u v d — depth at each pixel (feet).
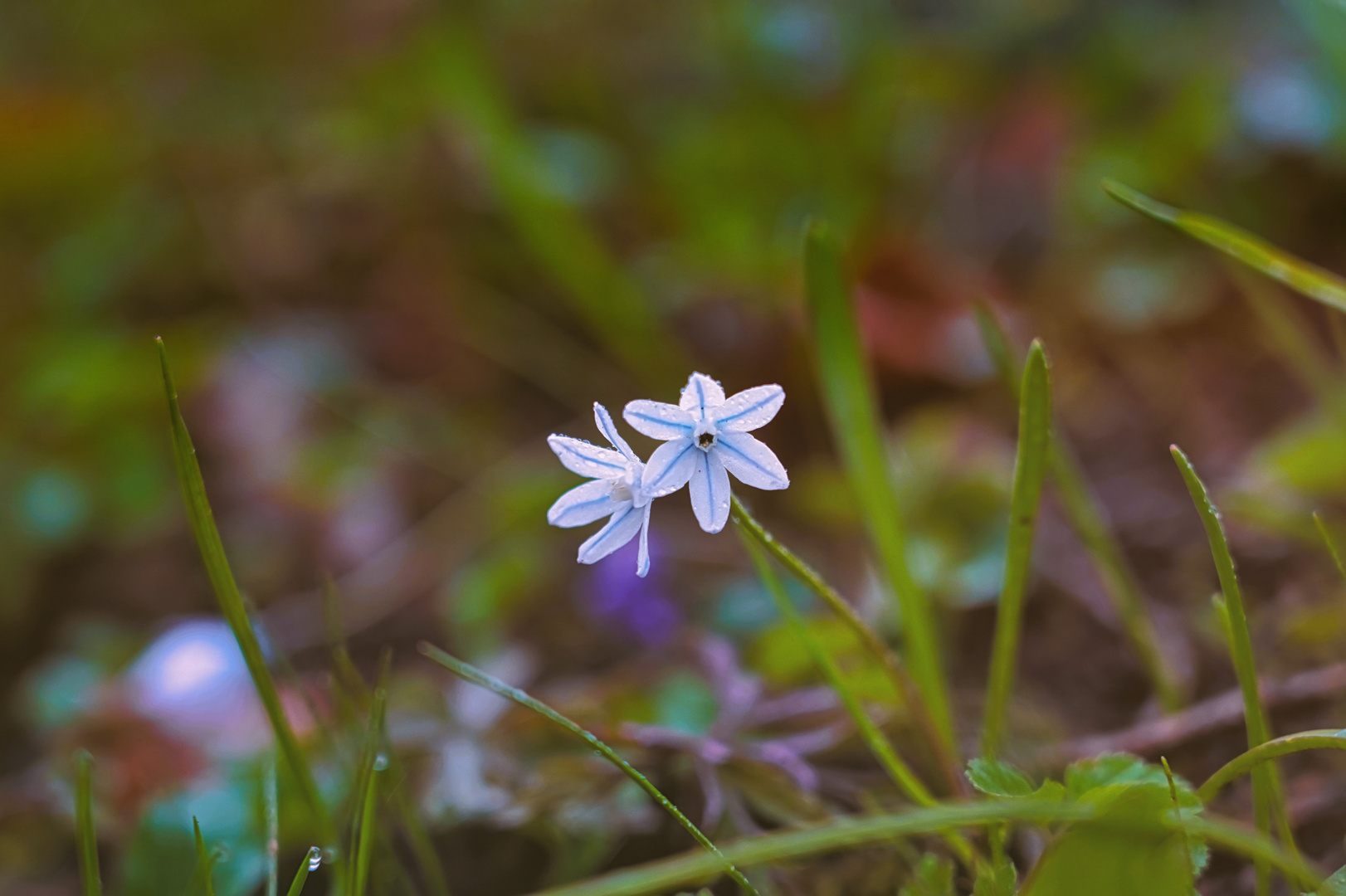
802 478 2.16
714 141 2.89
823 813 1.50
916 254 2.53
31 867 1.63
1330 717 1.57
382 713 1.40
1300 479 1.76
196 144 3.10
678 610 1.87
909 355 2.34
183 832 1.53
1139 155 2.80
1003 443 2.14
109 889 1.59
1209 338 2.40
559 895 1.30
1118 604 1.60
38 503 2.15
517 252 2.73
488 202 2.81
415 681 1.66
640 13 3.60
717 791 1.51
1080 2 3.38
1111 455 2.13
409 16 3.38
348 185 2.96
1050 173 2.86
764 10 3.20
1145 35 3.23
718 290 2.50
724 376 2.38
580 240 2.31
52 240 2.97
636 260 2.69
